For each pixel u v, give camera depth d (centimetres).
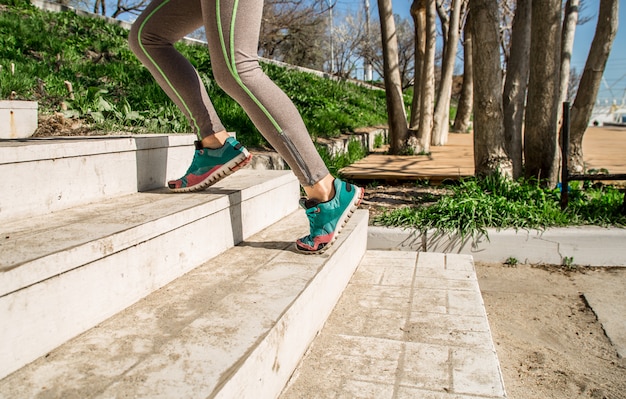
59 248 138
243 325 153
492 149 486
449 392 168
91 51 800
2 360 121
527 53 500
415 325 220
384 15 844
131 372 125
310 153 207
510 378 219
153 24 219
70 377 123
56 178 189
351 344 202
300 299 178
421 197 495
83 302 145
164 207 200
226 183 268
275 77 1109
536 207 406
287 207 312
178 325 152
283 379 165
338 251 238
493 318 283
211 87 669
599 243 362
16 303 123
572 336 261
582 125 586
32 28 777
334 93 1315
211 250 218
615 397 204
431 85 874
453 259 321
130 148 230
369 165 691
